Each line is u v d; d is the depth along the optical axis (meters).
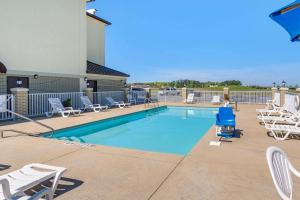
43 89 16.20
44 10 15.71
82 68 19.11
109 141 9.99
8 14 13.53
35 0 15.09
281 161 2.93
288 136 8.39
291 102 11.27
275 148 2.92
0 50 13.20
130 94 23.77
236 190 4.12
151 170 5.05
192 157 5.94
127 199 3.84
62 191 4.09
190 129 12.49
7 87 13.97
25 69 14.60
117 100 22.11
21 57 14.34
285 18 4.44
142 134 11.38
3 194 2.92
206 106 19.92
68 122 11.59
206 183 4.41
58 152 6.36
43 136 9.09
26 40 14.61
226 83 41.19
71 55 18.05
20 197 3.12
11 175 3.64
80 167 5.22
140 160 5.70
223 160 5.71
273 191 4.07
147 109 17.83
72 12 18.02
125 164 5.42
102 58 24.98
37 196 3.23
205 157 5.95
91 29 23.30
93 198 3.87
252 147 6.93
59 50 16.98
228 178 4.63
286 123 10.90
